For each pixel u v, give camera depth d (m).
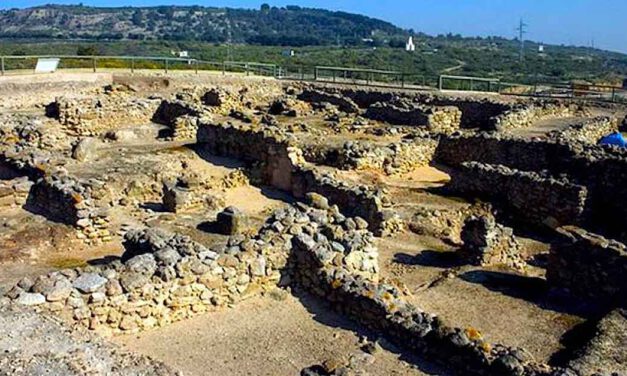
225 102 39.06
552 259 15.34
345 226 15.32
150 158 25.48
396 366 11.45
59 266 15.97
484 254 16.56
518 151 26.08
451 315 13.71
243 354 11.91
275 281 14.30
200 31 180.88
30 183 19.75
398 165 26.30
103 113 31.69
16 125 27.86
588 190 21.23
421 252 18.06
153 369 8.29
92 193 18.05
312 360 11.76
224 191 23.16
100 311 11.90
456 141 28.00
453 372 11.26
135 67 51.00
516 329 13.15
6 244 16.70
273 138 23.95
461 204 22.27
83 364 7.99
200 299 13.18
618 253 14.31
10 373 7.54
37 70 44.06
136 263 12.62
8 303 9.83
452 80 53.53
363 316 12.95
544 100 38.62
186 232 18.09
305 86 46.69
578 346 12.30
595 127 31.39
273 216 15.35
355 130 31.16
